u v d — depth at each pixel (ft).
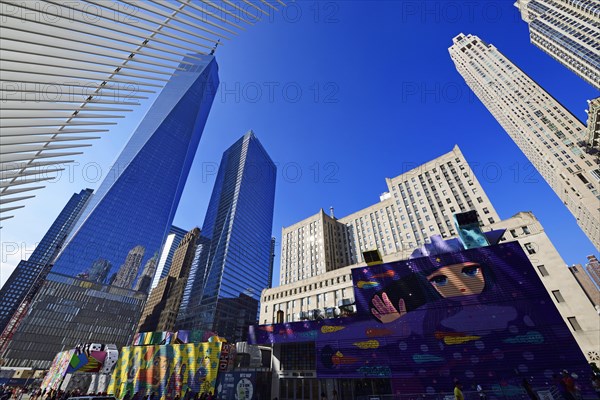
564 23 283.79
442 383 48.62
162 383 84.64
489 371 46.55
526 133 291.58
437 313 54.49
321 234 307.17
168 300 447.01
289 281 311.27
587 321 91.61
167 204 464.24
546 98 290.56
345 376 56.49
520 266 52.60
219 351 81.41
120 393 91.45
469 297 53.52
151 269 410.31
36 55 20.34
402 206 270.67
